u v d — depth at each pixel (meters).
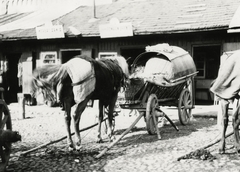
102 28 14.26
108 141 7.52
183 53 10.41
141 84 8.15
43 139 7.83
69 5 21.98
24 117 11.86
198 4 15.34
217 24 12.30
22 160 5.85
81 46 15.88
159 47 9.91
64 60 16.81
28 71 16.94
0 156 5.41
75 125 6.13
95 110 13.83
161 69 9.59
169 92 9.33
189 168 5.26
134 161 5.74
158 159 5.85
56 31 15.19
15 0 24.25
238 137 6.14
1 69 17.66
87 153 6.30
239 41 12.58
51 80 5.98
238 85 5.77
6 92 19.03
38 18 19.66
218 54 17.17
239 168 5.22
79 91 5.89
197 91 17.45
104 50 15.41
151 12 15.91
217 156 5.99
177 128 8.77
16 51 17.34
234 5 14.02
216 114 11.70
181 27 13.00
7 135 4.77
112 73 7.07
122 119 11.30
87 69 6.04
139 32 13.75
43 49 16.73
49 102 6.12
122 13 16.89
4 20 21.16
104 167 5.39
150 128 8.14
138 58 10.05
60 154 6.20
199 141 7.38
